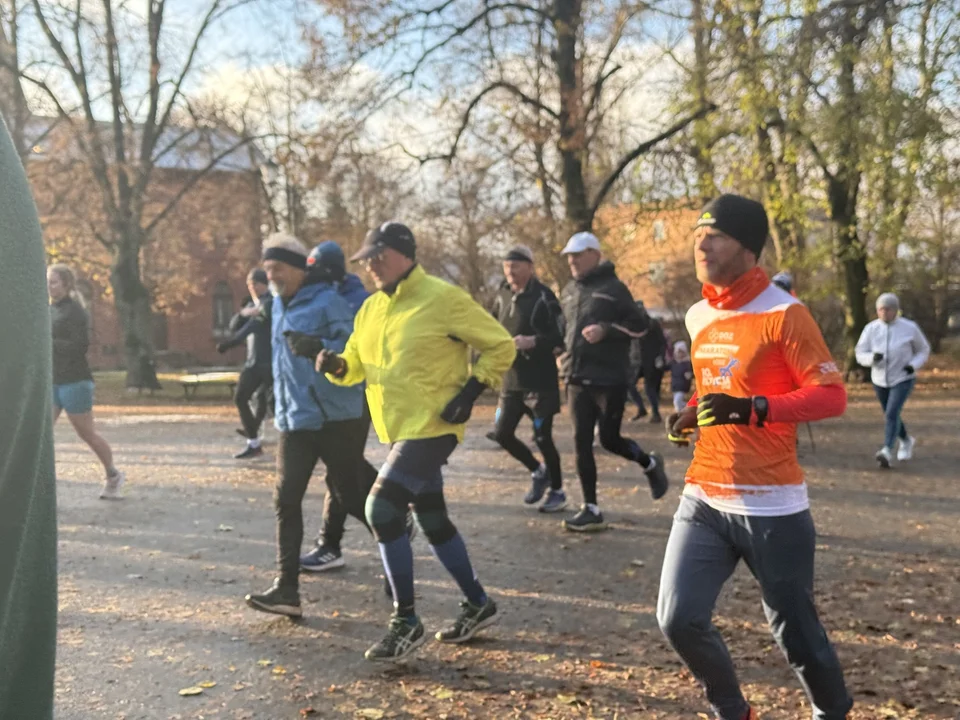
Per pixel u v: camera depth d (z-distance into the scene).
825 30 12.90
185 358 52.31
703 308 3.09
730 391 2.95
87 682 3.76
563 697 3.61
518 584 5.26
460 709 3.51
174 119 24.89
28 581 1.04
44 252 1.03
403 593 4.04
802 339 2.81
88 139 24.09
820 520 7.04
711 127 16.83
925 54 13.86
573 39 17.91
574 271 6.61
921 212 22.55
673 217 18.98
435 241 24.12
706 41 16.03
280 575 4.60
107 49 23.73
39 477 1.04
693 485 2.99
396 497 4.03
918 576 5.38
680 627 2.84
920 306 37.72
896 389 9.70
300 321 4.71
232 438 13.28
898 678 3.81
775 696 3.62
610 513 7.33
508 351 4.11
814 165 17.48
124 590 5.14
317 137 17.36
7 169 0.99
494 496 8.18
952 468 9.64
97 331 47.78
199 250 52.28
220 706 3.53
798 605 2.83
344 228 21.17
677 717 3.43
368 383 4.19
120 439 13.14
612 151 20.64
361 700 3.60
